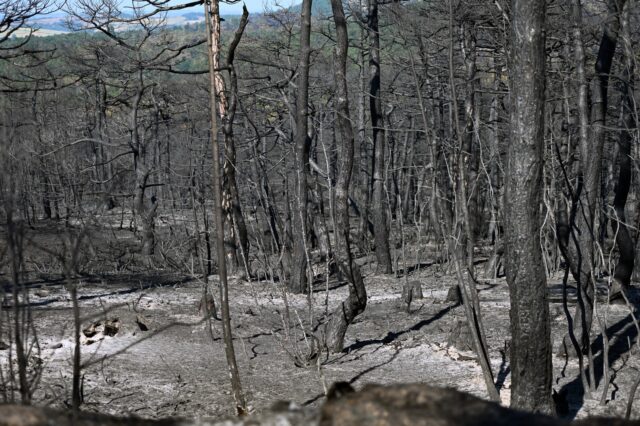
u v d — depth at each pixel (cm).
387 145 3772
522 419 352
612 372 1148
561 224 1333
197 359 1204
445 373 1142
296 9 3241
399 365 1198
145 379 1061
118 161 3703
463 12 1819
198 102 3194
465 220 966
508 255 836
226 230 2172
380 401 361
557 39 1555
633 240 1723
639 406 980
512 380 852
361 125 3541
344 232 1263
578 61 1165
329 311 1709
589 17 1278
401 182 3928
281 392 1028
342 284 2231
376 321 1595
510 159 822
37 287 1847
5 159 519
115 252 2639
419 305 1791
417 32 1343
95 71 3089
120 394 976
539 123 805
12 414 351
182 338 1353
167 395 988
